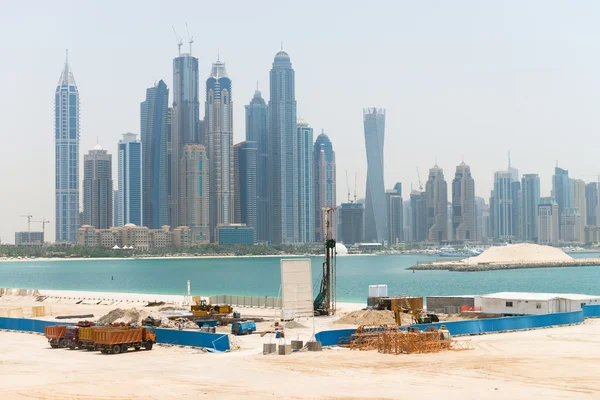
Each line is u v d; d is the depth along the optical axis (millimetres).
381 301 113500
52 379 61625
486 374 60469
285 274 112812
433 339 77438
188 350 80000
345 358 70312
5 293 194375
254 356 73125
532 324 94812
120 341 78125
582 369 62281
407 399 51344
